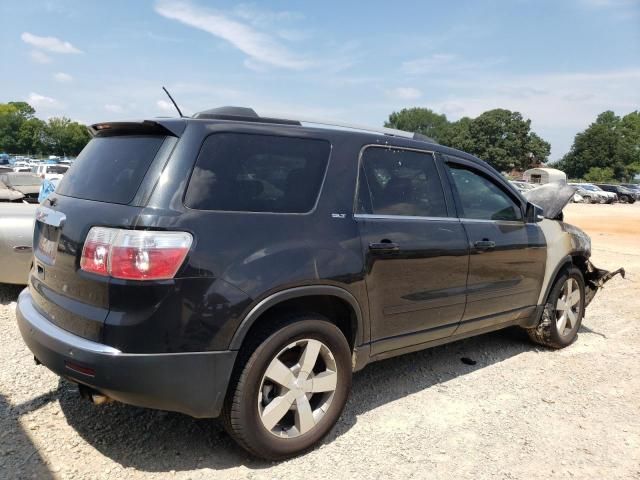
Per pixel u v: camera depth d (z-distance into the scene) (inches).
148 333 97.2
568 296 201.8
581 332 226.8
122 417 129.6
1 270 202.4
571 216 1135.6
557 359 191.5
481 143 3811.5
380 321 131.7
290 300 115.2
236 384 106.3
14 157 3565.5
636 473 119.8
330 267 116.6
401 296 135.3
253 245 107.2
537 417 144.2
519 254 173.9
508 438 132.1
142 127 112.8
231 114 118.6
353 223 125.0
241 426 107.3
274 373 111.0
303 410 116.5
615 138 4202.8
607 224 914.7
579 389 164.4
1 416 125.5
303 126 125.6
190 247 99.8
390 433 131.2
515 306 178.2
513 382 167.6
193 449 118.1
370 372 170.4
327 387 120.7
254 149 114.9
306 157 122.5
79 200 113.9
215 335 101.7
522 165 3850.9
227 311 102.3
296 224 115.0
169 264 97.7
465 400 152.6
